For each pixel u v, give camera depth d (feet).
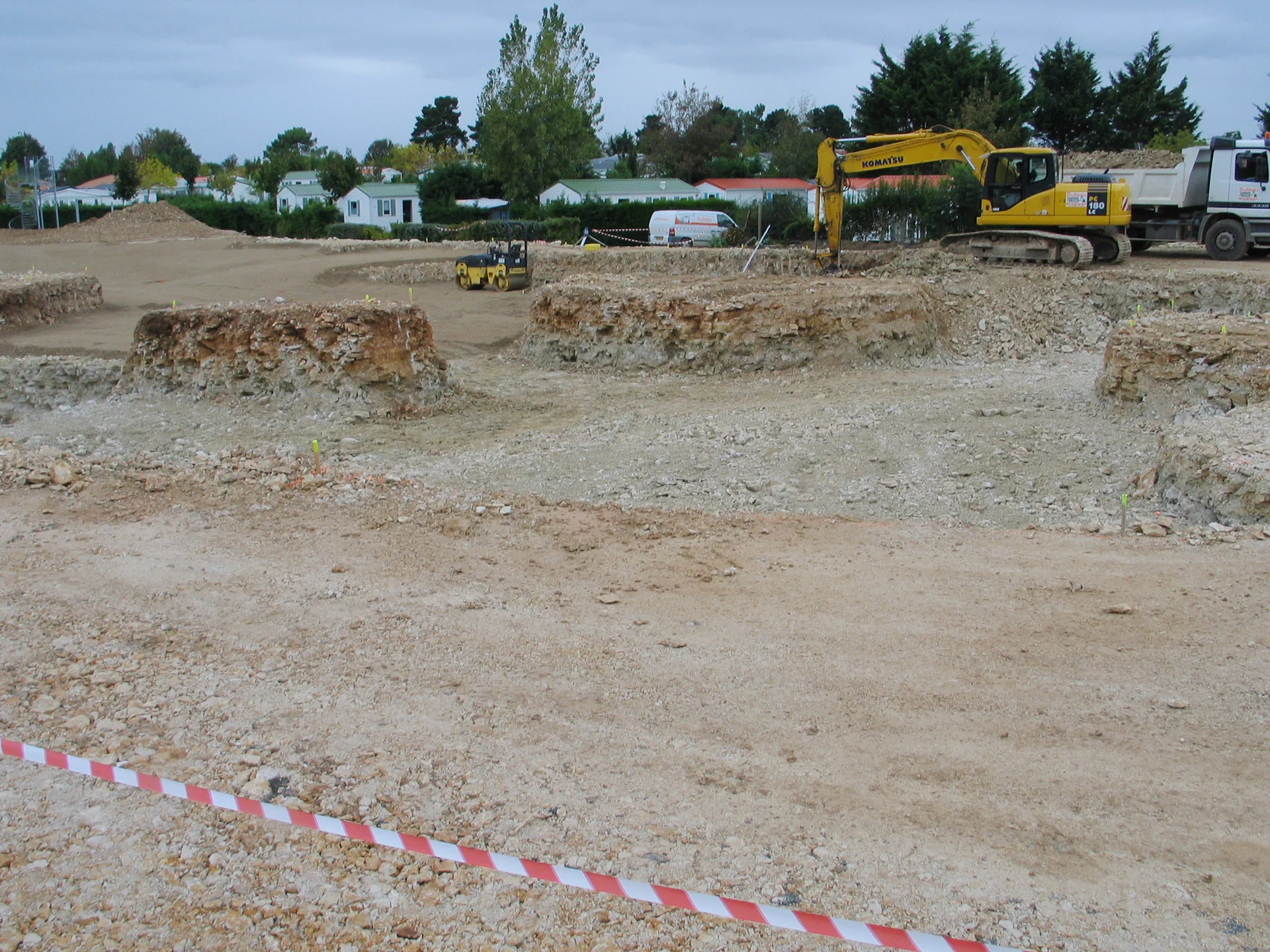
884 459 37.47
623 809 15.23
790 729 17.49
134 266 106.63
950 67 144.25
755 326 58.23
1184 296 61.52
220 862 13.89
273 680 19.25
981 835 14.55
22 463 33.19
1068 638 20.56
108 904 13.05
